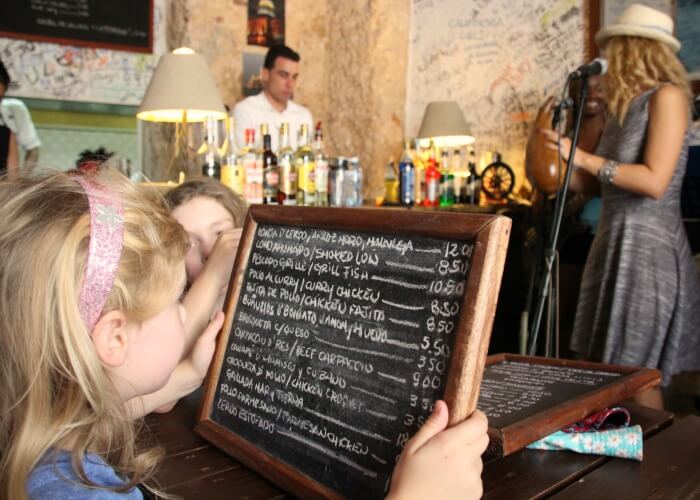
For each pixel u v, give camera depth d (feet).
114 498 2.13
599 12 11.80
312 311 2.85
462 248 2.33
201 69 9.30
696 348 7.51
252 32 15.46
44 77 14.11
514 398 3.22
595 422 3.31
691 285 7.47
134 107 15.10
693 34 10.50
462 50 14.34
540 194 10.64
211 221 5.21
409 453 2.11
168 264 2.34
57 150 16.26
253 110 13.39
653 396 7.40
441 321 2.32
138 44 14.88
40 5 13.84
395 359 2.44
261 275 3.21
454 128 12.88
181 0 14.65
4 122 12.16
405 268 2.51
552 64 12.67
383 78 15.21
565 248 10.89
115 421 2.30
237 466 2.94
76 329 2.07
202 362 3.41
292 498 2.64
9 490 2.05
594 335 7.76
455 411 2.15
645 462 3.03
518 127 13.34
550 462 3.01
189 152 10.54
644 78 7.28
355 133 15.84
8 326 2.09
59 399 2.13
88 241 2.12
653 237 7.36
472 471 2.11
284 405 2.84
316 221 2.95
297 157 10.14
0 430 2.15
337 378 2.64
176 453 3.07
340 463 2.51
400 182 12.85
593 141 10.13
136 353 2.33
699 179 9.61
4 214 2.18
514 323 11.46
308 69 16.46
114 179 2.43
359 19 15.49
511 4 13.33
